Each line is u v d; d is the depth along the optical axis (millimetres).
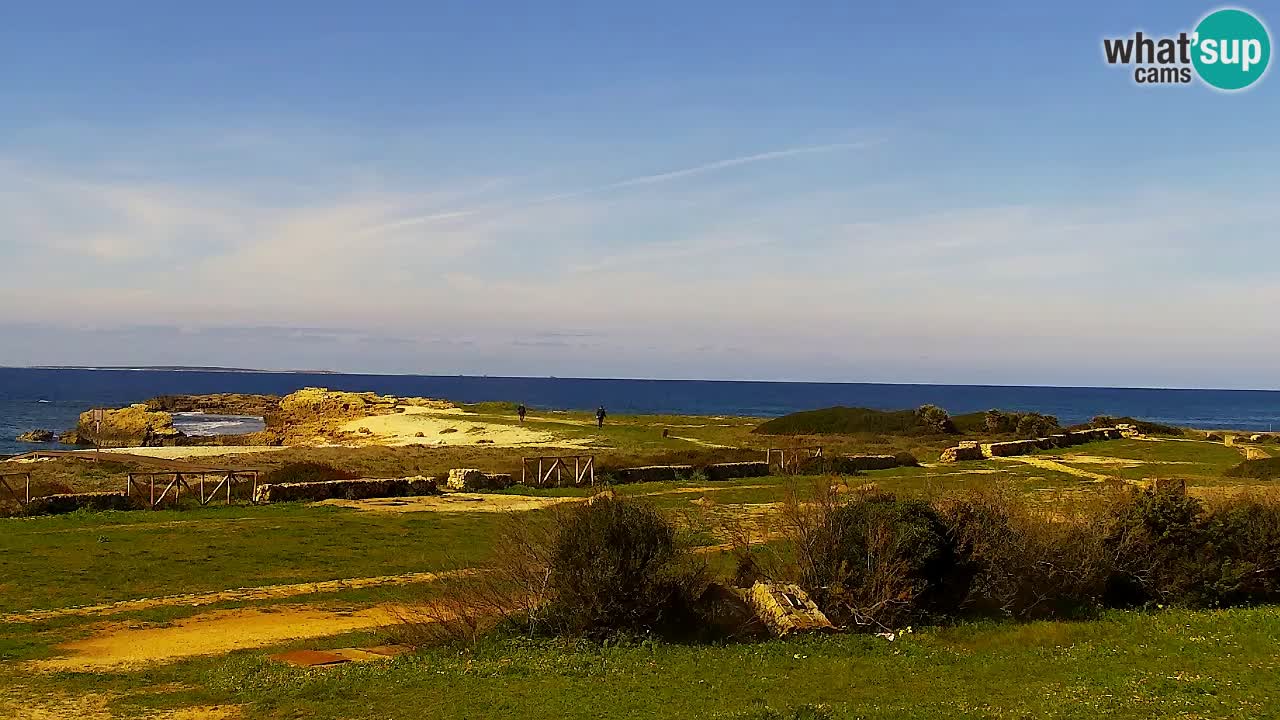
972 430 72562
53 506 30797
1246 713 11609
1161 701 12281
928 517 19156
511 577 17203
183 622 18188
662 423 85938
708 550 24078
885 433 72188
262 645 16641
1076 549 20031
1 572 21734
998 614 19016
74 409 163000
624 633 16312
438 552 25125
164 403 164375
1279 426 158875
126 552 24297
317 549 25312
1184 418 193500
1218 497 24109
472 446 67875
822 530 19016
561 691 13258
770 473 43812
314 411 120375
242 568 22938
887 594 17750
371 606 19656
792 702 12688
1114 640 16812
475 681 13828
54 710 12266
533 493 37656
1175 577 20250
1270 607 20031
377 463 52750
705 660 15188
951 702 12539
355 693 13203
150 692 13289
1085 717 11531
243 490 36531
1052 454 53281
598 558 16656
